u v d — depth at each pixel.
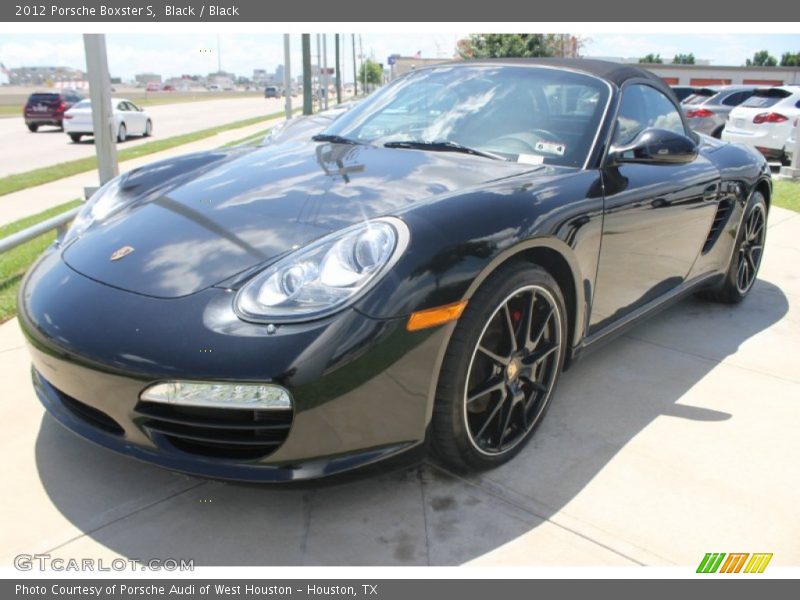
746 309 4.12
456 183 2.36
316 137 3.13
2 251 4.00
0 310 3.62
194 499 2.12
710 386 3.04
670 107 3.42
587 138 2.73
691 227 3.26
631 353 3.38
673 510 2.16
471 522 2.06
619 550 1.97
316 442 1.87
